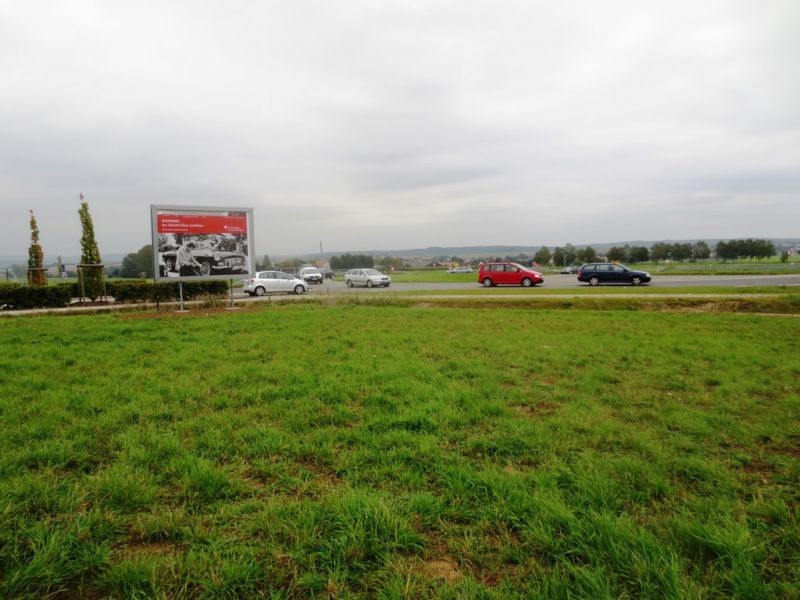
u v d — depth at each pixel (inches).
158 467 151.6
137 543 112.4
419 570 103.3
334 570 101.5
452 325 531.2
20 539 109.7
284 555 106.4
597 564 102.4
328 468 154.5
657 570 99.0
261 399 229.5
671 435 184.5
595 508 126.5
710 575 100.0
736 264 2684.5
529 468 155.3
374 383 260.2
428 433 184.4
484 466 154.5
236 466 154.1
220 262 729.0
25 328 490.6
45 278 978.7
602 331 482.6
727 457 164.9
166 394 234.4
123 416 199.6
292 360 319.6
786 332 467.5
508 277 1317.7
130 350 354.9
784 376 278.8
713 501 130.7
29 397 226.5
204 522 120.2
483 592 94.3
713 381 272.1
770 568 102.9
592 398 237.1
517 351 361.7
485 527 119.2
